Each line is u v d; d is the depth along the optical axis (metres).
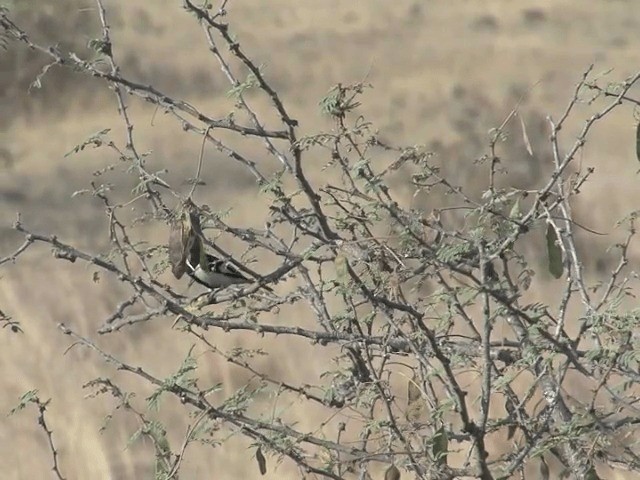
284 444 7.93
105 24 8.95
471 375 11.80
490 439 10.62
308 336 8.23
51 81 47.78
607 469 10.62
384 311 7.50
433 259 7.25
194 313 8.54
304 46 67.38
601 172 33.19
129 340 17.52
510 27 73.62
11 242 31.97
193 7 8.06
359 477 8.46
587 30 71.69
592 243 22.92
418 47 67.00
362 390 8.02
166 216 8.63
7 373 15.78
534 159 22.64
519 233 7.52
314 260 8.25
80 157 42.47
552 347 7.71
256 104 47.78
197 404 7.96
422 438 7.93
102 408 15.09
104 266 8.28
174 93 53.06
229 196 35.81
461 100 50.00
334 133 7.96
